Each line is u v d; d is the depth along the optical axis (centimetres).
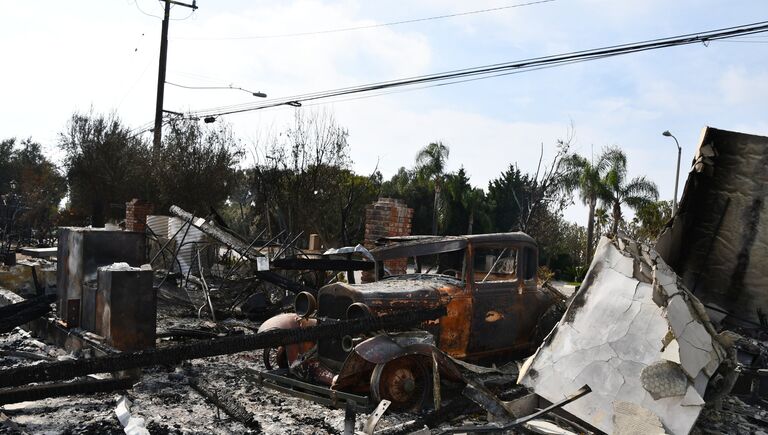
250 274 1207
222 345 512
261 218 1816
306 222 1731
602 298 531
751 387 596
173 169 2195
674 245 797
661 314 489
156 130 2284
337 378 541
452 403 530
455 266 657
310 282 1125
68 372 468
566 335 539
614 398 484
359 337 568
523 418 481
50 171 3741
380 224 1173
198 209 2188
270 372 616
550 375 533
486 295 648
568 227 3784
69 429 487
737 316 793
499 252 673
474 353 639
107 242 794
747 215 762
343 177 1844
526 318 686
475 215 3312
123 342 661
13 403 521
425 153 3170
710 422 522
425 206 3538
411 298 595
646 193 3089
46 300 824
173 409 560
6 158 5547
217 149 2273
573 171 2988
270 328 646
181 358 504
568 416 517
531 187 2820
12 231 2275
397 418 531
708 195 782
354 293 584
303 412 562
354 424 486
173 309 1085
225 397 584
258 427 512
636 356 488
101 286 688
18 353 729
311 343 648
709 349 482
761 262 766
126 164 2656
